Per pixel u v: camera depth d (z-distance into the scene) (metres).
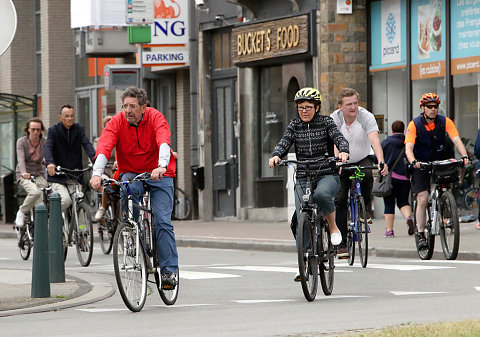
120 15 66.81
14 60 81.94
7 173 69.62
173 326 20.67
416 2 50.25
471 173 47.31
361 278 28.92
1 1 23.75
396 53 51.41
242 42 57.47
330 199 25.31
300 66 55.00
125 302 23.08
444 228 33.25
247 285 28.64
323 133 25.78
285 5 56.03
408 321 19.84
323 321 20.45
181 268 34.34
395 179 41.53
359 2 52.94
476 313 20.64
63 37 78.38
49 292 26.42
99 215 40.44
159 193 24.11
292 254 40.38
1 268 35.59
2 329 21.31
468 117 47.66
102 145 23.92
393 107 51.66
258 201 59.34
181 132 66.88
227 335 18.89
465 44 47.66
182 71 66.81
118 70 58.81
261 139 59.12
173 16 61.59
